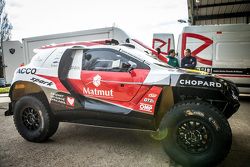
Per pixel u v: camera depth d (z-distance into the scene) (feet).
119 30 31.53
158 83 11.44
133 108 11.95
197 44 30.19
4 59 50.26
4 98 32.91
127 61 12.64
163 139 10.90
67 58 14.03
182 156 10.51
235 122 18.54
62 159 11.64
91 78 12.98
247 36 28.14
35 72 14.67
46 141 14.30
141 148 13.02
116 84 12.31
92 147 13.21
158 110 11.96
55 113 13.93
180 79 11.20
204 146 10.39
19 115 14.40
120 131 16.14
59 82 13.79
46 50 15.21
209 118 10.09
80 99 13.21
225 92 10.84
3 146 13.55
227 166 10.69
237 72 28.60
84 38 33.60
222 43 29.12
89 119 13.17
